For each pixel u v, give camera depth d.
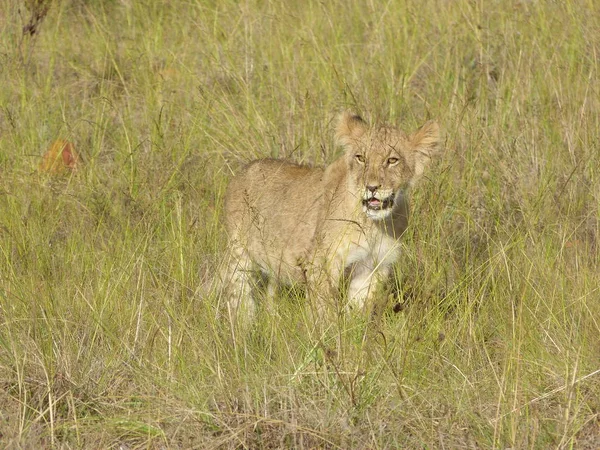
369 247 10.50
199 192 12.86
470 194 12.42
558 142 13.62
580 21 15.95
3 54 16.86
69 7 20.14
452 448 7.80
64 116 15.02
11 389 8.59
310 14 17.81
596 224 11.84
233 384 8.57
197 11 19.06
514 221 11.92
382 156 10.27
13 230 11.31
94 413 8.52
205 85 15.76
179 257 10.64
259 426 8.05
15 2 18.30
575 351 8.86
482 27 16.30
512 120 14.17
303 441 7.92
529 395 8.45
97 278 10.34
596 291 9.88
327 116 13.94
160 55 17.36
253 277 11.41
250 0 18.08
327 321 9.57
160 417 8.18
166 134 14.37
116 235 11.45
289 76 15.39
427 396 8.48
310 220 10.75
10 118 14.26
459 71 15.69
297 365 8.95
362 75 15.30
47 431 8.03
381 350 9.16
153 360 9.12
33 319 9.27
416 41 16.53
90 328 9.46
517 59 15.51
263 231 10.86
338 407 8.17
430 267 10.42
